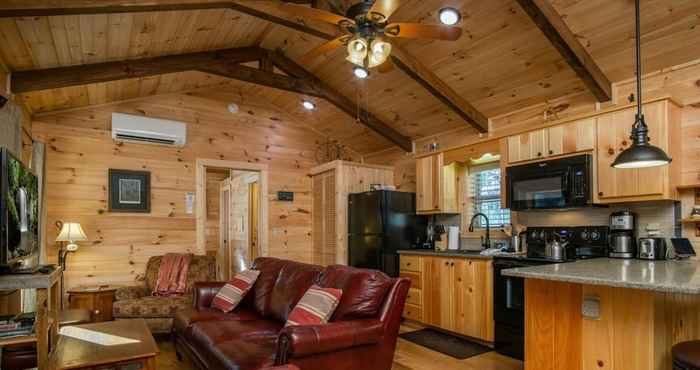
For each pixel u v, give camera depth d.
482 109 4.55
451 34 2.74
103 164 4.82
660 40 3.11
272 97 5.87
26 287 2.51
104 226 4.77
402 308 2.67
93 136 4.79
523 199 3.87
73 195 4.63
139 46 3.71
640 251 3.09
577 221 3.78
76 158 4.68
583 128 3.47
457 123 5.04
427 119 5.19
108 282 4.75
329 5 3.41
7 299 3.28
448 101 4.33
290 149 6.16
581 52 3.26
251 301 3.66
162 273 4.50
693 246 3.04
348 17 2.73
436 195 4.88
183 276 4.52
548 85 3.92
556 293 2.28
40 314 2.37
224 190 8.23
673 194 3.04
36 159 4.27
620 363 2.01
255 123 5.91
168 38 3.75
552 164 3.63
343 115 5.81
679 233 3.12
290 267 3.49
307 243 6.20
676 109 3.14
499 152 4.21
